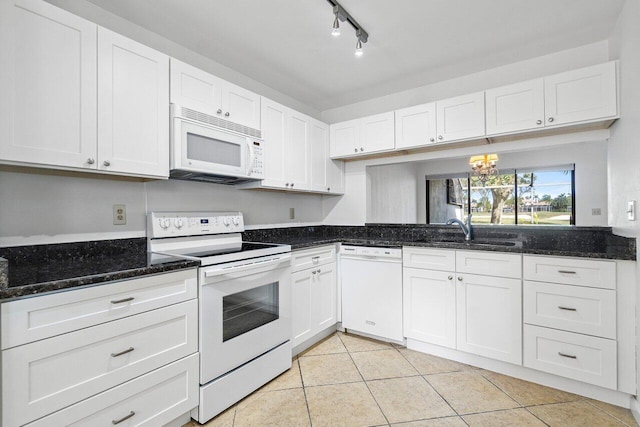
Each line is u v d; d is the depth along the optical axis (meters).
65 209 1.63
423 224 2.88
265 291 2.00
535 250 1.89
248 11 1.84
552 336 1.86
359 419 1.62
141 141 1.63
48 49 1.32
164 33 2.07
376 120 2.82
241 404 1.76
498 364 2.08
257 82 2.82
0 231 1.43
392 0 1.75
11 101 1.22
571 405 1.71
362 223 3.21
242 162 2.14
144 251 1.93
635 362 1.63
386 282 2.51
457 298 2.19
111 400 1.26
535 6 1.81
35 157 1.28
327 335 2.72
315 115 3.48
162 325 1.44
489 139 2.39
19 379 1.04
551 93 2.04
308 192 3.01
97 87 1.47
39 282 1.10
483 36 2.12
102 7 1.81
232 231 2.35
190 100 1.86
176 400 1.49
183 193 2.19
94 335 1.21
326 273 2.64
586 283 1.76
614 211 1.99
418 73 2.65
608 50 2.15
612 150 2.02
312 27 2.01
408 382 1.97
